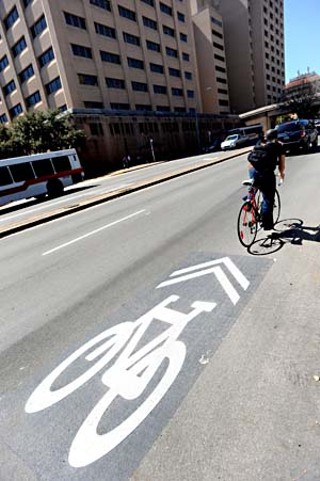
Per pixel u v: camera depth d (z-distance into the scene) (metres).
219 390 2.31
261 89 82.88
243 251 4.77
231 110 85.19
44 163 17.50
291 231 5.25
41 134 29.42
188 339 2.94
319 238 4.79
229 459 1.81
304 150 16.08
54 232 8.35
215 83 68.19
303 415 2.01
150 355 2.80
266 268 4.09
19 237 8.55
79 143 31.06
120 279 4.54
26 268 5.80
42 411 2.37
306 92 66.62
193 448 1.91
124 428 2.12
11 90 42.88
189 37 54.00
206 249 5.14
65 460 1.96
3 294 4.77
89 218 9.35
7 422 2.31
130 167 35.31
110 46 38.41
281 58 94.25
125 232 7.07
